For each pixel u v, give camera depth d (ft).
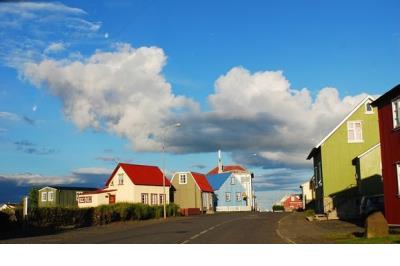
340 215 123.44
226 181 303.89
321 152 142.51
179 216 189.16
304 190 264.52
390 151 83.51
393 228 79.20
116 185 214.07
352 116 143.02
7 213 115.55
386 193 84.69
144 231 98.12
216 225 110.52
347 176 140.77
